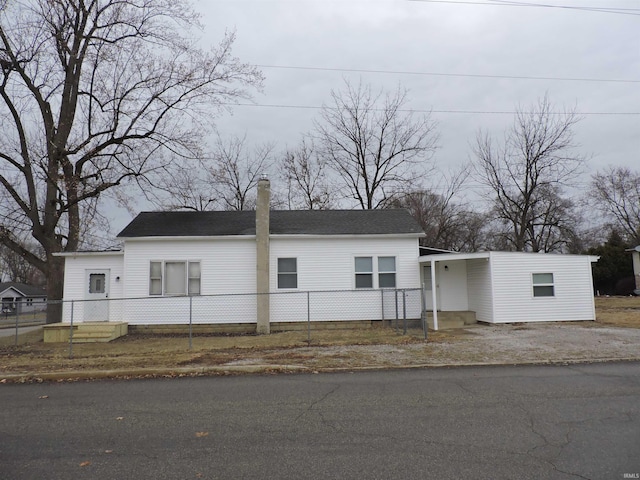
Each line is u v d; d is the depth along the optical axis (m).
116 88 17.78
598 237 45.59
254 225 17.50
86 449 4.73
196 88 18.16
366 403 6.43
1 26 16.33
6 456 4.54
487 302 16.03
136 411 6.21
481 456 4.37
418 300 16.58
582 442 4.69
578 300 16.03
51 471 4.16
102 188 17.34
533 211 35.50
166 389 7.55
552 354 9.90
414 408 6.11
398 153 32.31
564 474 3.92
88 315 15.98
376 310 16.42
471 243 40.19
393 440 4.86
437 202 35.94
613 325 14.64
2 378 8.48
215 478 3.96
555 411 5.82
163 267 16.11
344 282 16.47
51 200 17.67
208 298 16.14
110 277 16.34
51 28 16.95
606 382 7.44
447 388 7.23
